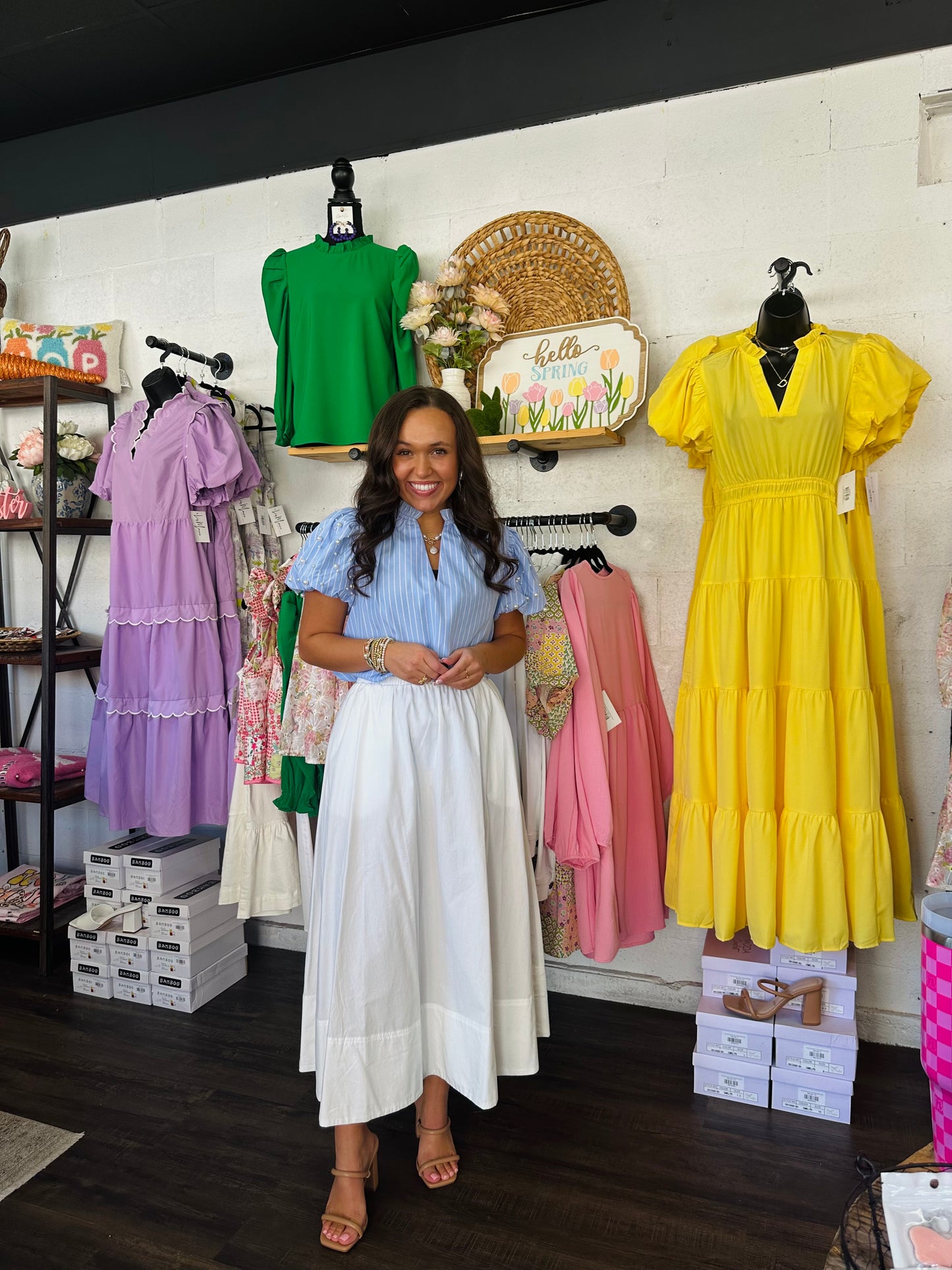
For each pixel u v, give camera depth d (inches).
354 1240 67.1
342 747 71.2
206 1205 72.0
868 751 80.3
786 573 82.5
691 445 90.1
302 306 107.1
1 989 110.8
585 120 102.4
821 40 92.4
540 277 104.1
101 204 127.3
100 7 99.7
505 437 97.7
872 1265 40.9
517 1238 68.0
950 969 60.8
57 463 118.3
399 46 108.9
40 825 137.9
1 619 138.6
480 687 76.4
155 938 105.3
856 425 81.6
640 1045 96.5
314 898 74.2
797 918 79.9
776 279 96.0
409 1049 69.9
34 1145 79.1
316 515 120.0
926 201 90.7
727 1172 75.1
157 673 109.5
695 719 86.2
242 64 112.5
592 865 91.1
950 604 82.8
